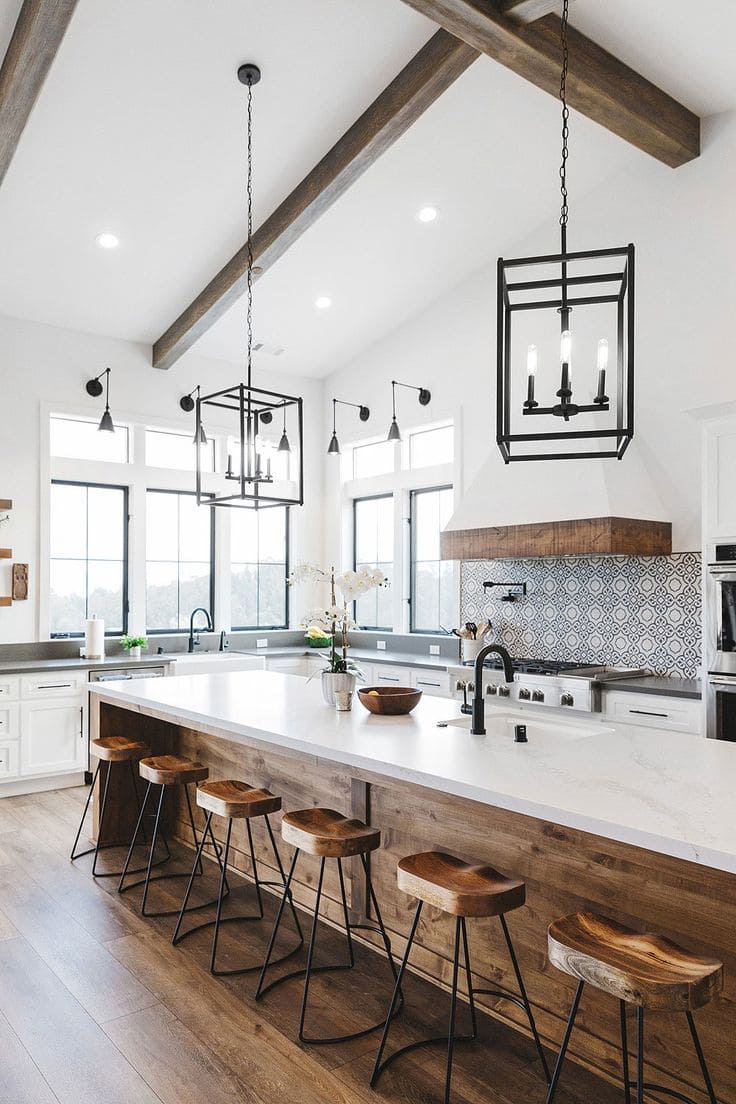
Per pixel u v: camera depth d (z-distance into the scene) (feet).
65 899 11.39
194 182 14.92
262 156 14.47
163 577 21.52
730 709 12.08
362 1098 6.91
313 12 11.67
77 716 17.58
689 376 14.88
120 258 16.90
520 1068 7.36
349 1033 7.94
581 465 14.84
